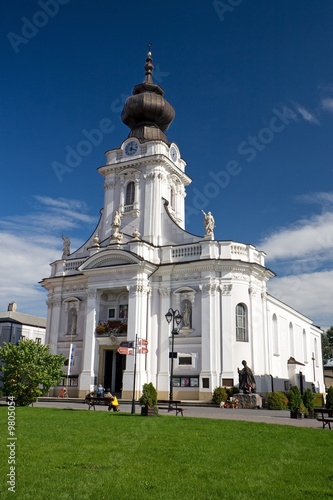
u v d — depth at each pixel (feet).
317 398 119.03
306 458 35.94
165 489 26.48
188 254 121.29
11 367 87.97
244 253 121.39
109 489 26.21
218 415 74.13
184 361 114.01
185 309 118.42
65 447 38.27
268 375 118.83
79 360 126.11
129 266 118.42
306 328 174.40
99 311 124.98
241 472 30.76
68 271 137.28
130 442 41.73
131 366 112.16
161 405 103.55
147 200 132.46
